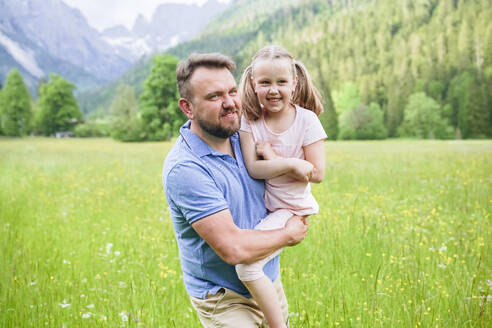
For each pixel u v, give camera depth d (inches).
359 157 754.2
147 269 180.2
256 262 87.0
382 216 239.1
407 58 3321.9
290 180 94.7
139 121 2561.5
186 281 94.9
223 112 84.1
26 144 1923.0
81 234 246.5
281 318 87.0
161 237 228.8
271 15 6742.1
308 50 3937.0
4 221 286.2
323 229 216.5
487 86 2549.2
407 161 627.8
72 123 3469.5
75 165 719.1
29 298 150.9
